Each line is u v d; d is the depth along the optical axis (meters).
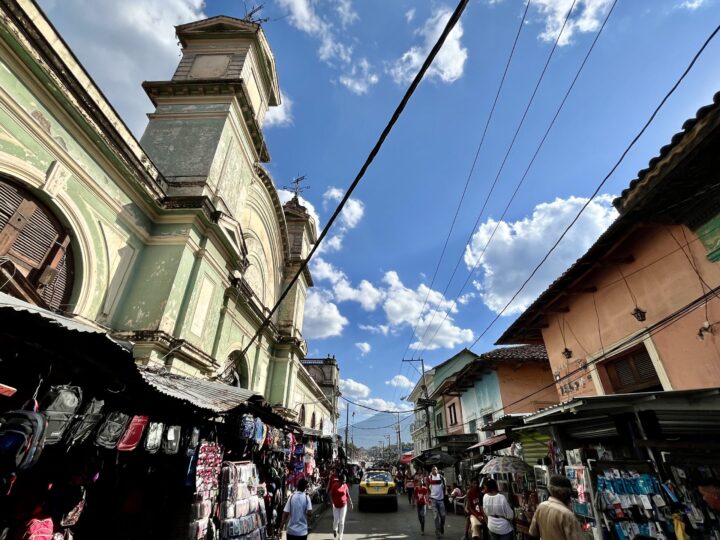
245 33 13.24
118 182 7.79
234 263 11.12
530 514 7.39
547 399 15.55
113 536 4.62
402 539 9.76
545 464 7.93
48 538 3.37
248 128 12.48
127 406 4.26
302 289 21.25
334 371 40.66
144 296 8.03
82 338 3.22
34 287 5.86
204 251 9.31
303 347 19.77
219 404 5.48
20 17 5.24
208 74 12.23
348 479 31.39
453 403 23.28
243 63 12.48
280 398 16.75
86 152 6.88
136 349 7.26
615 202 6.05
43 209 6.18
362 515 14.18
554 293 9.01
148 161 8.73
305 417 24.36
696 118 4.33
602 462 5.33
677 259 6.23
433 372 34.75
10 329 3.06
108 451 4.21
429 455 19.75
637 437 5.41
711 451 4.72
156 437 4.47
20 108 5.55
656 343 6.59
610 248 7.17
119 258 7.81
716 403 4.68
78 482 3.64
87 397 3.58
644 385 7.15
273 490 9.03
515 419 7.78
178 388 5.43
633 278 7.24
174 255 8.57
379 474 16.62
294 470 12.25
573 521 3.80
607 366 8.20
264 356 16.39
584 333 8.78
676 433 5.41
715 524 4.45
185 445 5.30
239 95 11.50
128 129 7.93
